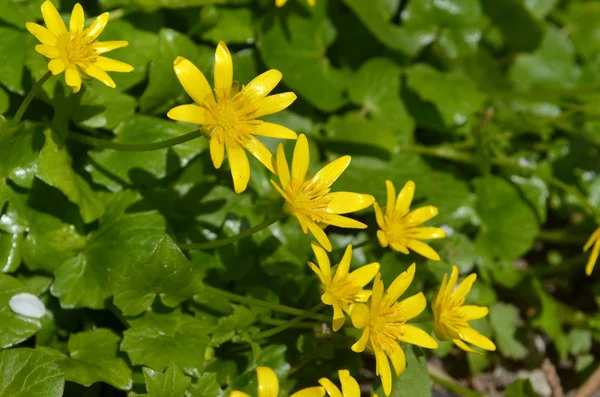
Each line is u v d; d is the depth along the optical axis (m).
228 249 0.56
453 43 0.66
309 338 0.54
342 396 0.49
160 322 0.53
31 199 0.54
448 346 0.58
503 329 0.61
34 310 0.52
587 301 0.66
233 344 0.54
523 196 0.63
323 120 0.62
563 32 0.73
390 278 0.56
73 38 0.50
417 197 0.61
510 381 0.62
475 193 0.63
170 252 0.52
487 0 0.66
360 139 0.60
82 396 0.54
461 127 0.64
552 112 0.69
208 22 0.59
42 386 0.50
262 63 0.61
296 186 0.51
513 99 0.67
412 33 0.64
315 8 0.62
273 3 0.61
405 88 0.64
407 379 0.54
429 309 0.58
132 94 0.58
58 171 0.53
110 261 0.54
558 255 0.66
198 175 0.57
